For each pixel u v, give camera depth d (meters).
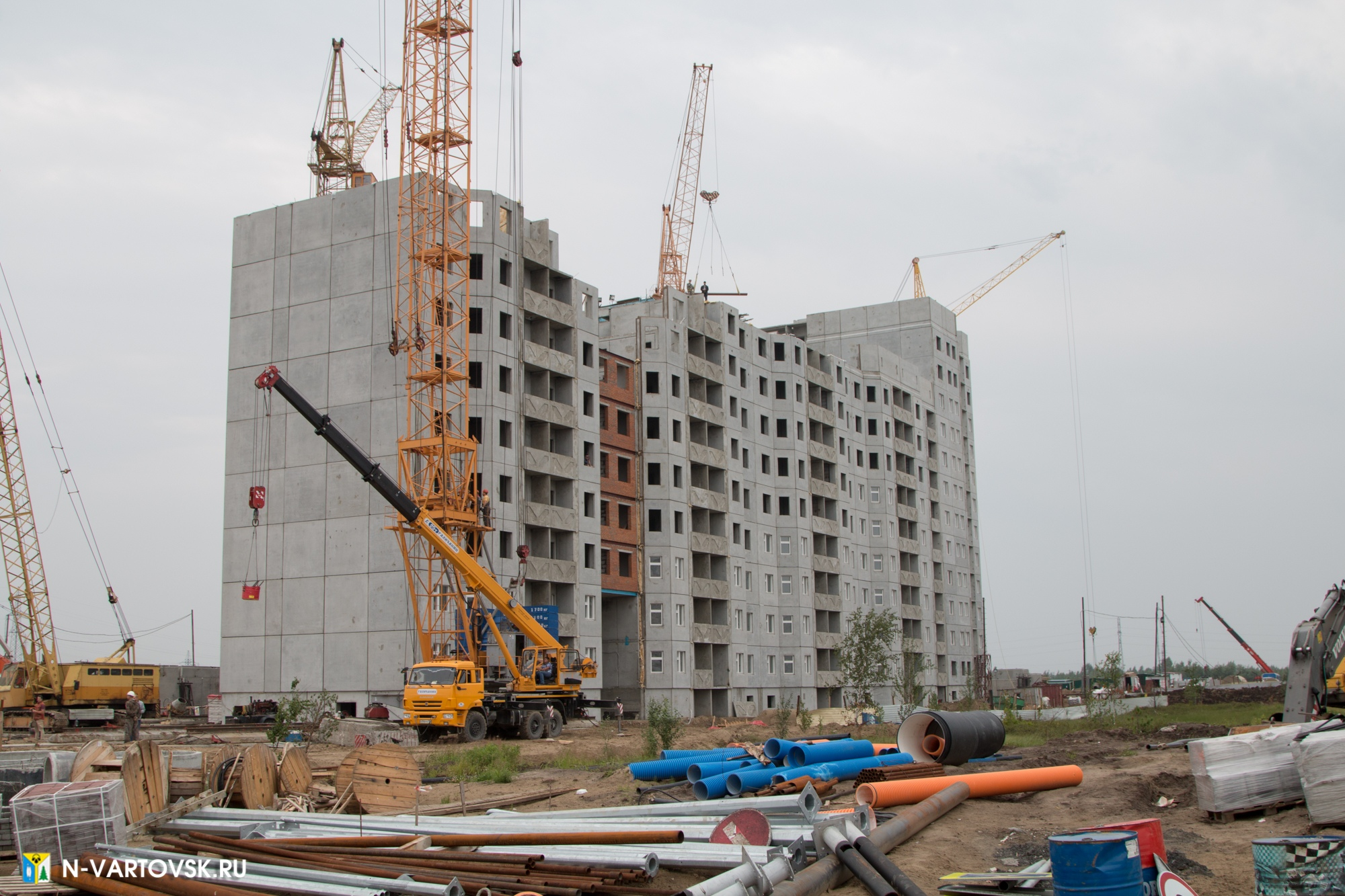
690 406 88.81
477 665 55.28
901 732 24.12
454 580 64.19
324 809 21.94
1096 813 19.17
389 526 56.38
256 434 73.75
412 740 45.34
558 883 13.67
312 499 71.00
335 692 68.19
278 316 74.06
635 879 13.72
